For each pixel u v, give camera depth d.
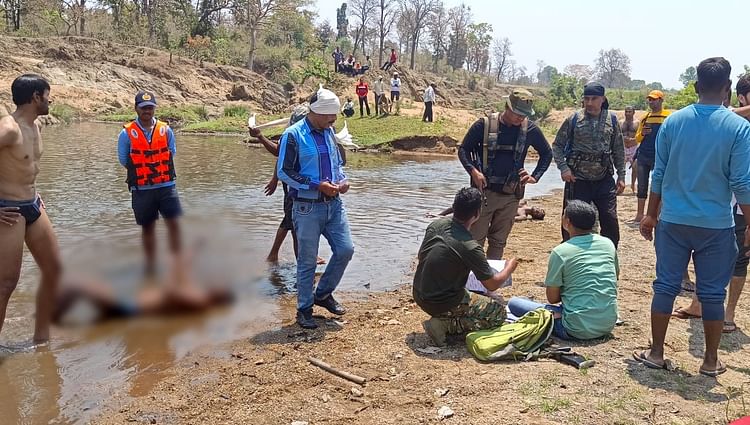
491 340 4.96
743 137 4.34
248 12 54.50
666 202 4.63
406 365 4.86
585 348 5.14
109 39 48.19
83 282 6.06
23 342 5.30
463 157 6.56
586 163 6.77
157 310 6.00
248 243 8.40
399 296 6.75
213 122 33.53
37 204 5.32
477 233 6.64
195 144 24.02
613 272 5.38
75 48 40.06
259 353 5.13
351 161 21.11
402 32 88.75
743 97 5.45
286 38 67.75
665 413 4.08
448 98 66.69
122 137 7.18
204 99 42.59
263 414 4.10
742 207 4.38
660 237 4.71
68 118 32.06
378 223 10.45
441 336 5.23
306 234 5.67
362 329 5.69
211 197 12.16
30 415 4.11
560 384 4.47
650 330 5.57
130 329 5.60
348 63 54.44
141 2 54.34
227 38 55.03
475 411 4.10
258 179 14.93
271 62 54.78
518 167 6.53
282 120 7.50
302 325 5.70
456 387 4.44
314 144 5.66
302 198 5.66
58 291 5.61
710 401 4.25
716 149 4.38
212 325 5.77
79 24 50.91
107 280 6.32
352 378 4.58
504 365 4.83
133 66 42.00
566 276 5.33
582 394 4.32
